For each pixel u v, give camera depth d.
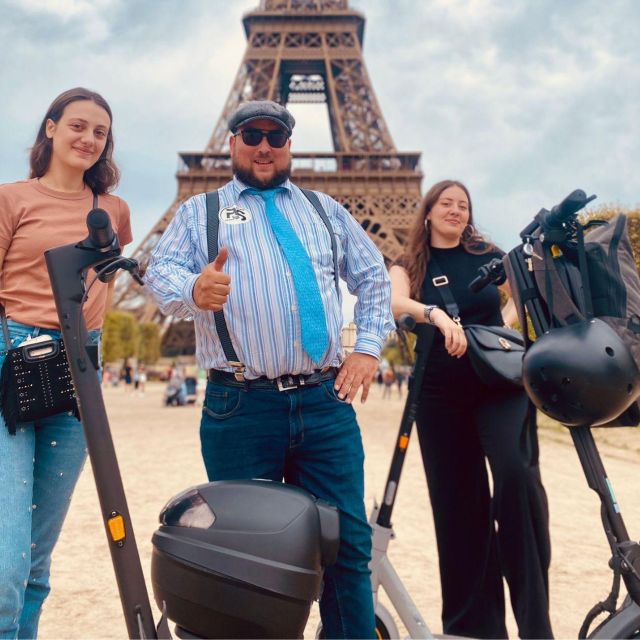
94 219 2.20
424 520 7.75
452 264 4.20
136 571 2.04
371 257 3.23
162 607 2.08
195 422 22.58
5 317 3.14
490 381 3.63
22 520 2.79
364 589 2.86
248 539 2.01
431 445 4.04
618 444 10.96
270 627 1.99
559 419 2.41
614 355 2.29
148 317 63.56
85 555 6.29
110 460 2.11
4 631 2.69
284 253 2.92
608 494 2.35
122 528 2.06
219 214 3.00
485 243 4.26
